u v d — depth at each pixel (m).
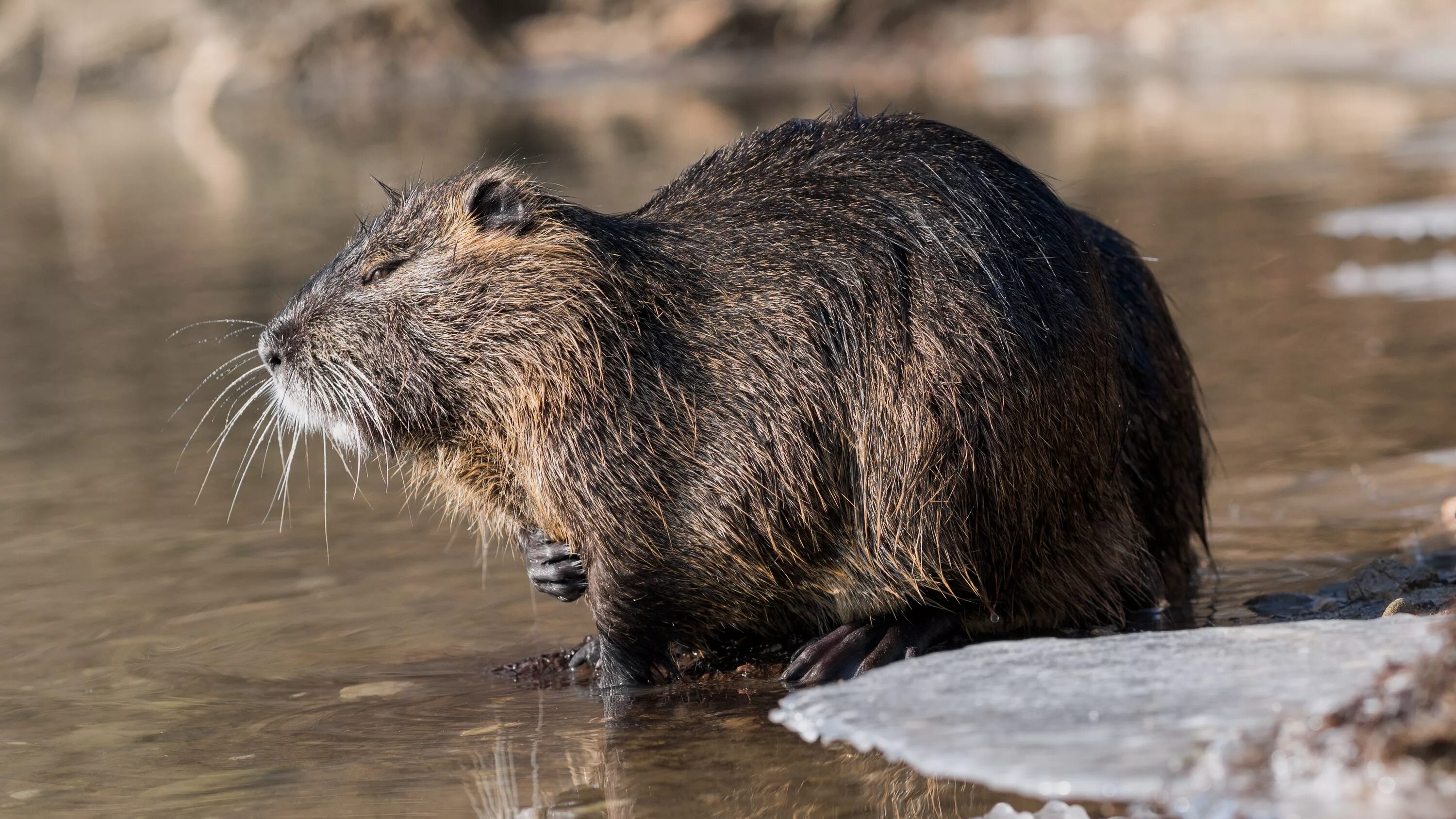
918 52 69.31
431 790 8.13
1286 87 50.47
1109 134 41.59
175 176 45.34
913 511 10.17
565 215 10.64
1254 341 19.73
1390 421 15.66
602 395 10.30
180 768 8.72
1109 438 10.94
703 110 50.38
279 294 25.83
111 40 72.88
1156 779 6.29
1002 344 10.19
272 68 68.81
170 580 12.71
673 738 8.81
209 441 17.41
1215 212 29.03
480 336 10.55
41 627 11.59
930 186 10.61
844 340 10.25
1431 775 5.83
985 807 7.16
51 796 8.34
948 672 8.06
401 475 15.88
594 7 72.62
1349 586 11.02
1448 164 31.81
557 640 11.16
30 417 18.83
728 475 10.20
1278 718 6.57
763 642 11.13
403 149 45.88
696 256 10.52
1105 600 11.03
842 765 8.00
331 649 10.98
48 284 28.83
